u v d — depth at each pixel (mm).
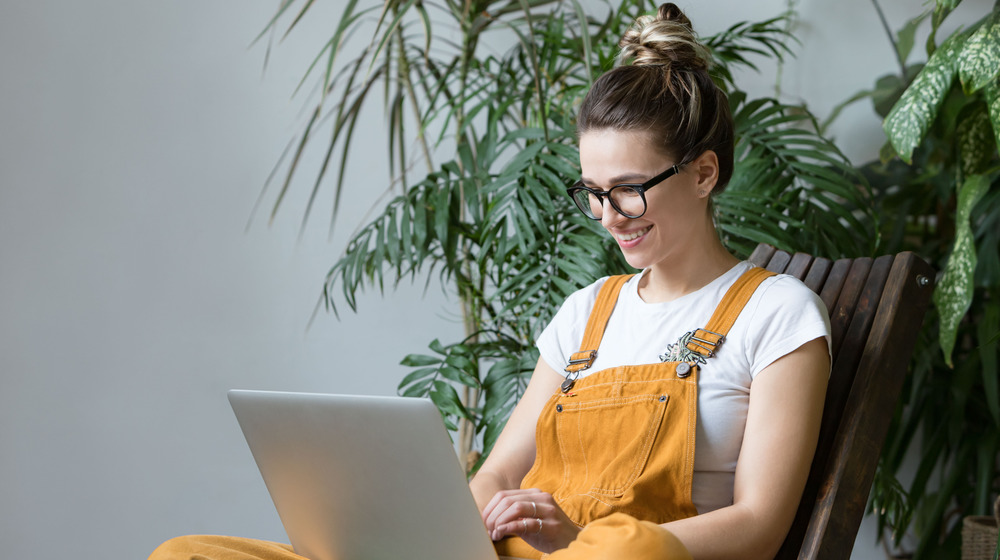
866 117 2322
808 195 1704
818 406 974
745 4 2322
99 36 2250
